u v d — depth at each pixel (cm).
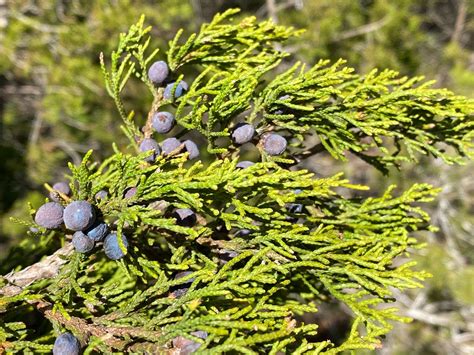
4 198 59
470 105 21
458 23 91
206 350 17
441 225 85
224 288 19
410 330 74
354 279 20
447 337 75
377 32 68
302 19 67
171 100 21
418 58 73
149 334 18
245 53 22
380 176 72
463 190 79
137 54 21
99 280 23
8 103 70
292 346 19
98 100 60
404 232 21
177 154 20
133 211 18
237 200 19
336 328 74
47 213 18
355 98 21
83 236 18
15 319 22
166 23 60
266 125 21
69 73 57
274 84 20
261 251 18
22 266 24
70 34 57
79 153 69
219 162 19
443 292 77
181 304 18
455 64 76
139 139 21
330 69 20
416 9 92
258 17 80
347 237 21
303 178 19
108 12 56
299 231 20
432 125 22
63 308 18
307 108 20
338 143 21
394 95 21
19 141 71
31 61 60
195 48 22
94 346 17
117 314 18
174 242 20
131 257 19
